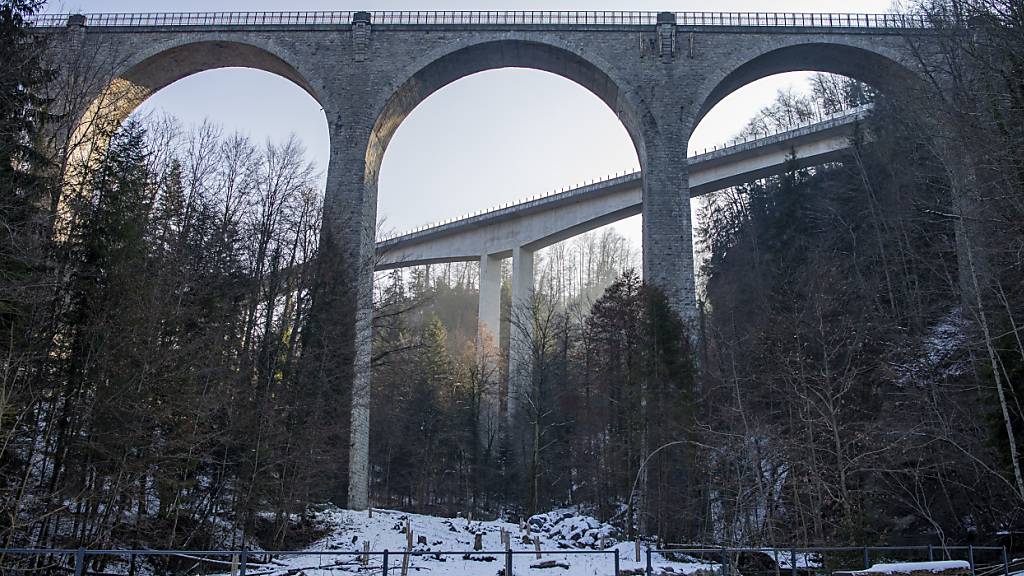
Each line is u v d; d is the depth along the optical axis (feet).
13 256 59.16
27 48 77.20
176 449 66.80
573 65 115.85
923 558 66.74
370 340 105.19
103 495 62.80
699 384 87.92
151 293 68.23
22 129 72.49
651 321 93.40
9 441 58.85
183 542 70.79
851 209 119.65
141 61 113.29
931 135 80.59
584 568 64.64
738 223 159.02
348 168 109.09
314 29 114.93
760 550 40.78
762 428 70.33
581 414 126.00
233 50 116.26
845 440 64.90
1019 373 60.90
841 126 150.10
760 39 112.06
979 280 68.23
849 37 110.63
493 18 115.03
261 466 79.05
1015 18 69.21
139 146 78.38
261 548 79.66
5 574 53.11
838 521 63.67
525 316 159.63
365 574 61.77
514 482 152.46
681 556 76.64
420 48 113.39
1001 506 67.31
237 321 87.30
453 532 92.84
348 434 92.94
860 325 78.48
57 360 64.28
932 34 95.35
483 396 188.14
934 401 70.64
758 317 97.76
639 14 114.11
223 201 100.48
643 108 110.32
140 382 63.26
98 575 60.03
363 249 107.76
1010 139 66.44
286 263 97.76
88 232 68.80
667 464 84.99
